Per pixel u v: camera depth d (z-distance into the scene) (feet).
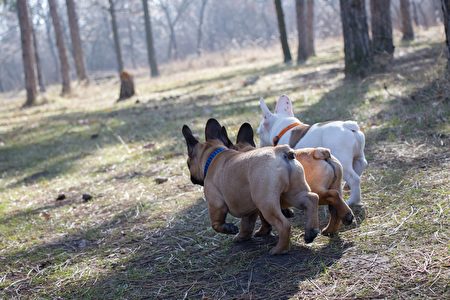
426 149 22.50
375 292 12.89
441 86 29.91
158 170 28.37
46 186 29.73
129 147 36.14
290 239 16.49
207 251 17.12
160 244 18.42
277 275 14.60
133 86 71.77
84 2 258.98
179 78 97.19
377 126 27.84
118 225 21.06
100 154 35.65
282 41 89.51
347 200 18.62
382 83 39.83
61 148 40.29
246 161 15.26
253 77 68.59
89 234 20.53
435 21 122.31
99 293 15.56
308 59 86.28
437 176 19.29
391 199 18.26
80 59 117.91
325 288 13.47
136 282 15.84
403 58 54.54
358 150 18.66
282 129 20.03
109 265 17.38
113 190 26.21
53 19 95.71
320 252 15.42
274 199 14.64
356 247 15.31
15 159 39.34
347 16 46.85
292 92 46.80
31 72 83.71
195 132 35.83
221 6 269.23
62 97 92.22
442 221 15.79
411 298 12.37
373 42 56.44
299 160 15.89
